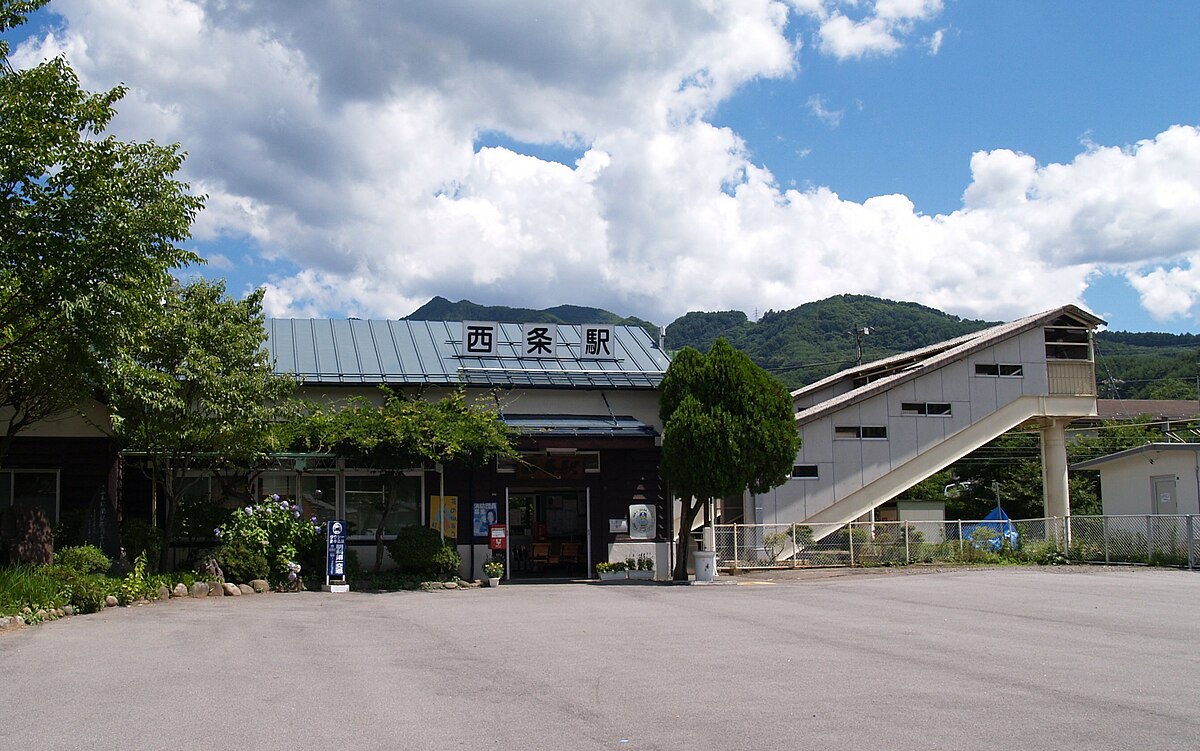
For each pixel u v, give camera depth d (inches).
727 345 852.6
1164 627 489.7
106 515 727.7
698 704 293.3
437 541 817.5
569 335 990.4
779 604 621.3
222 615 549.0
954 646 422.9
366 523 868.6
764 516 1045.8
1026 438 1643.7
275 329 979.3
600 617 545.0
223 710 282.5
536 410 933.8
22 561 606.5
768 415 839.7
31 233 492.7
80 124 527.2
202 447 722.8
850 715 277.9
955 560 1019.9
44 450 752.3
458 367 939.3
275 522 751.7
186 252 565.6
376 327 1014.4
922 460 1084.5
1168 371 2770.7
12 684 321.4
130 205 528.7
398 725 265.1
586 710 284.5
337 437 773.9
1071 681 335.0
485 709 285.7
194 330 703.1
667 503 933.2
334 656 388.5
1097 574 857.5
